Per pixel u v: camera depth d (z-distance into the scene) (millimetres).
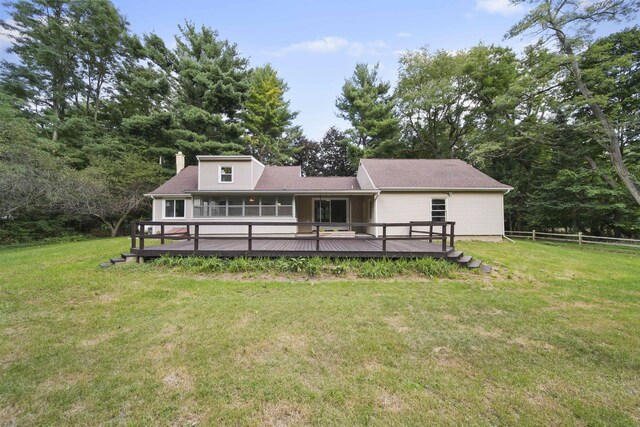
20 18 17500
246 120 24891
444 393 2332
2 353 2916
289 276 5992
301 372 2609
